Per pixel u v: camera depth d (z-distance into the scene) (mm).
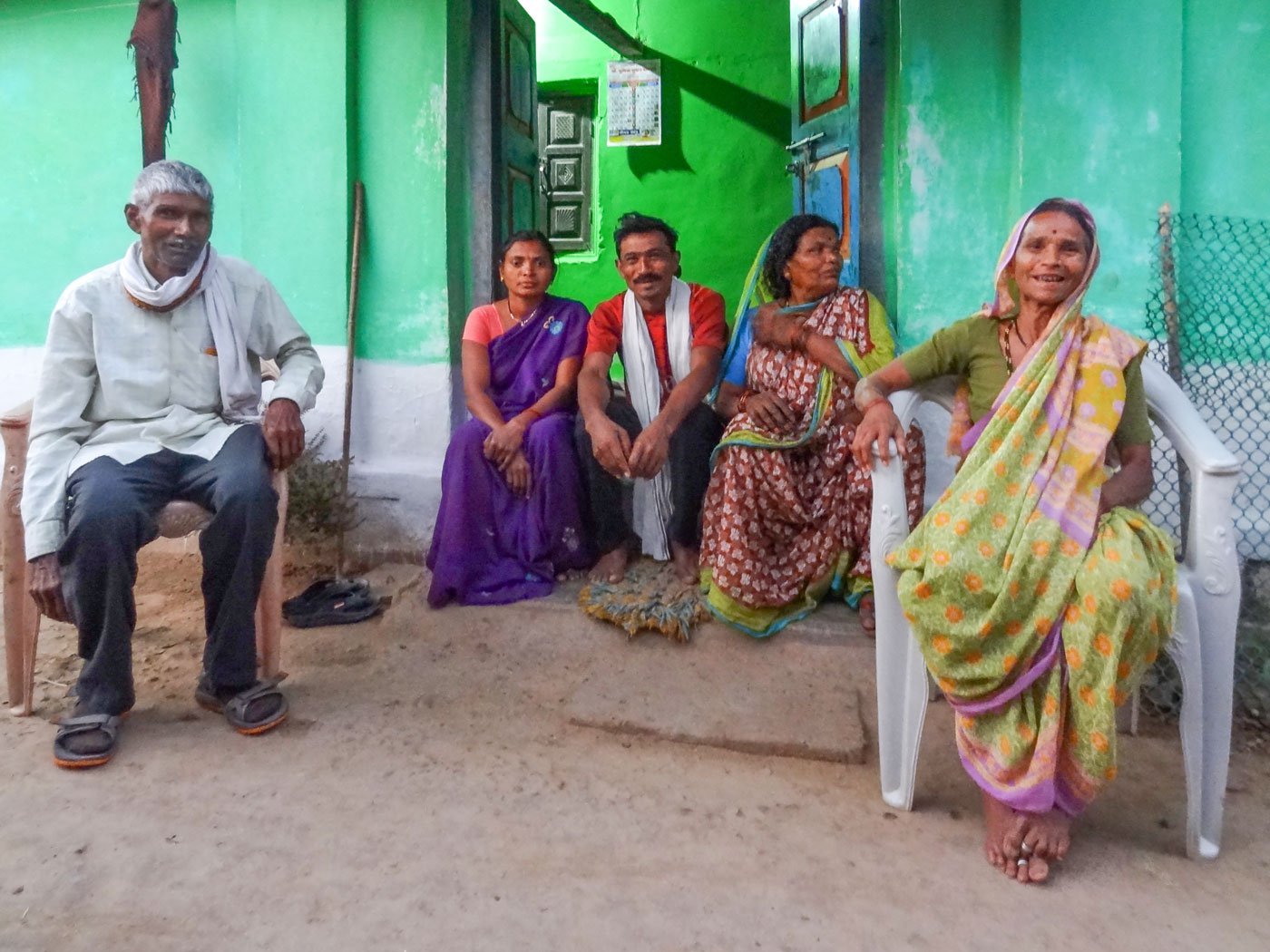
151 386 2578
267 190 3812
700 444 3211
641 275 3252
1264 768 2338
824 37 3975
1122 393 1964
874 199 3475
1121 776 2301
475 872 1878
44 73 4113
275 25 3748
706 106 5918
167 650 3027
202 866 1881
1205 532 1967
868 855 1961
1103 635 1813
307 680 2832
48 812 2062
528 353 3434
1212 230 3117
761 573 2857
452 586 3195
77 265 4188
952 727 2555
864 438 2131
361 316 3826
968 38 3234
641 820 2092
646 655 2938
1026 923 1732
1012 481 1957
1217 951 1655
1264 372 3111
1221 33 3090
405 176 3766
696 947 1662
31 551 2326
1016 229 2076
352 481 3818
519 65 4410
